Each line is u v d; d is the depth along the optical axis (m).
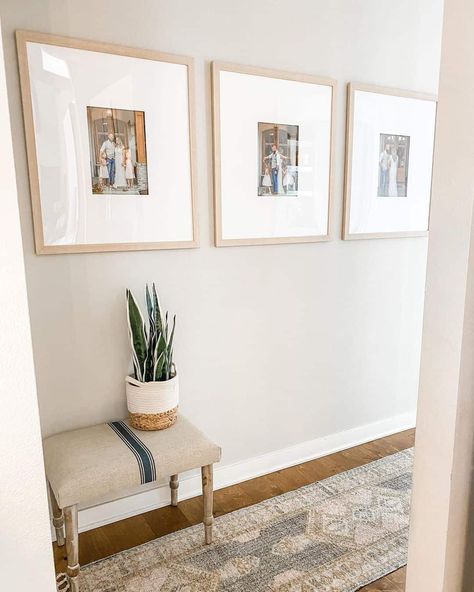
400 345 2.86
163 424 1.87
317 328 2.52
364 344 2.71
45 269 1.78
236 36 2.03
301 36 2.19
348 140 2.39
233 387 2.30
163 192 1.96
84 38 1.73
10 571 1.07
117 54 1.78
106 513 2.04
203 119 2.01
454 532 1.11
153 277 2.00
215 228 2.10
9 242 0.97
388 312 2.77
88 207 1.81
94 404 1.96
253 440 2.41
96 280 1.88
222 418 2.30
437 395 1.08
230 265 2.19
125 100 1.82
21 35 1.60
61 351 1.86
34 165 1.68
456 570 1.14
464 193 0.98
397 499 2.22
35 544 1.09
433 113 2.66
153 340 1.88
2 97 0.93
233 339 2.26
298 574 1.76
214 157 2.04
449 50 0.97
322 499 2.22
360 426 2.79
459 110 0.97
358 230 2.53
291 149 2.24
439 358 1.07
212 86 1.99
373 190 2.54
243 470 2.40
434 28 2.59
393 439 2.85
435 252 1.05
